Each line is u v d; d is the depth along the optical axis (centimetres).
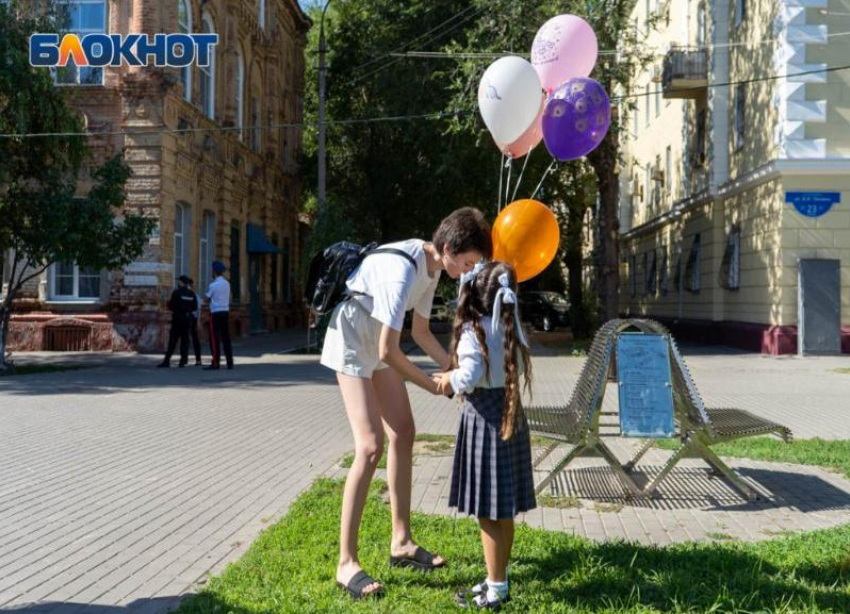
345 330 453
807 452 809
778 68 2073
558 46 784
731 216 2470
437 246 446
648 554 477
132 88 2133
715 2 2498
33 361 1939
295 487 678
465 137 2464
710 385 1452
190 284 1834
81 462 775
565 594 422
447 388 429
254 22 3031
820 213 2055
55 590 440
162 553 506
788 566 457
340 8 3222
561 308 3681
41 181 1802
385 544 507
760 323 2217
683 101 2944
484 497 411
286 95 3659
